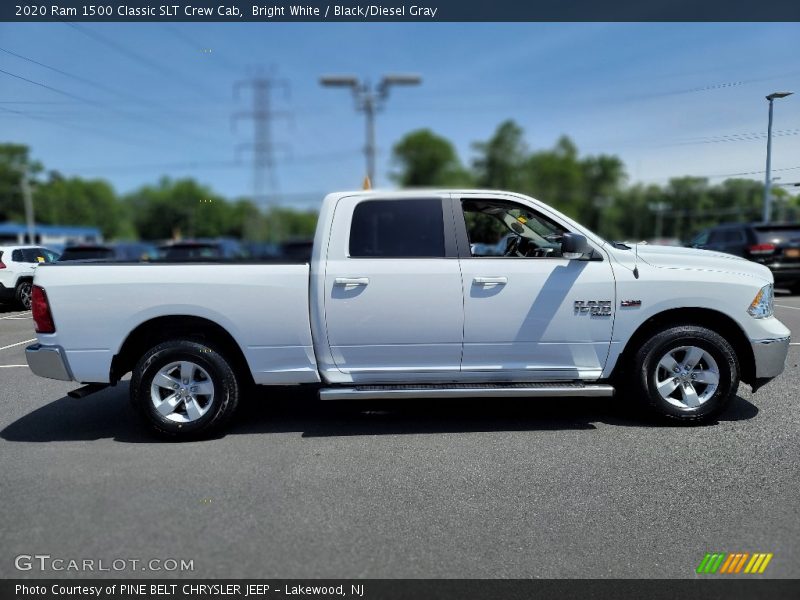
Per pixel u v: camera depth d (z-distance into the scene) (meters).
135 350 4.64
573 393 4.30
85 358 4.29
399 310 4.34
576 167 70.75
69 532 3.07
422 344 4.39
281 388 5.98
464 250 4.44
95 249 12.98
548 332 4.41
